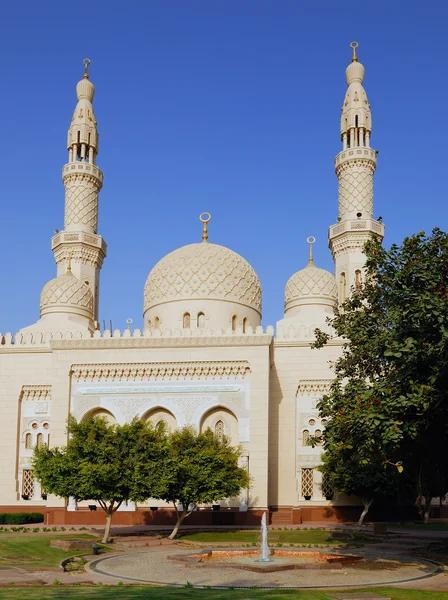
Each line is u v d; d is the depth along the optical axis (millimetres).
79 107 69000
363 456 26078
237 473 40594
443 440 28094
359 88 67438
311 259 62875
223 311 58406
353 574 24781
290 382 54156
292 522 49656
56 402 50375
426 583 22859
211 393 49500
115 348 50844
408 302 25469
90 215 66750
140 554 31375
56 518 48031
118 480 35375
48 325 58594
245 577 24078
